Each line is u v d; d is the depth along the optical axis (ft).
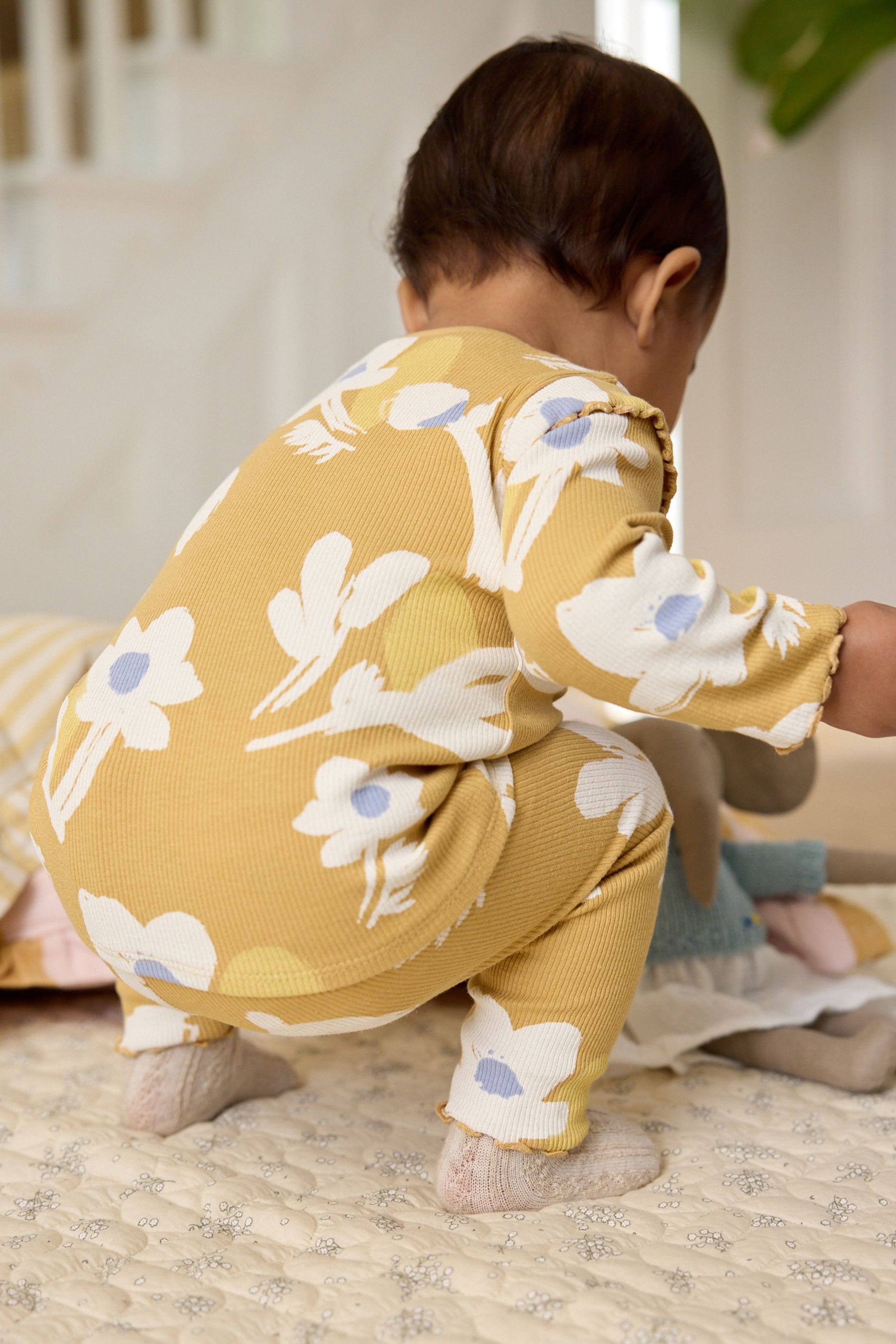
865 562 9.10
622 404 2.19
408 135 7.43
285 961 2.10
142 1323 1.91
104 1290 2.00
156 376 6.66
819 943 3.28
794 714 2.04
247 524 2.32
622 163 2.68
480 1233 2.17
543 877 2.24
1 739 3.56
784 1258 2.03
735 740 3.40
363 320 7.35
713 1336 1.80
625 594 1.98
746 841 3.56
